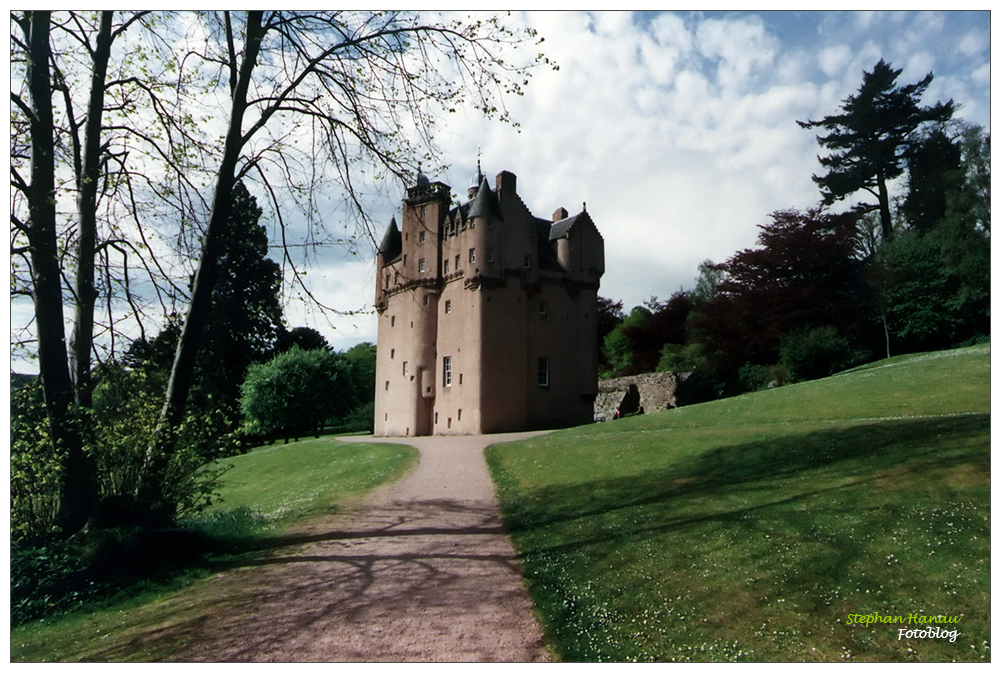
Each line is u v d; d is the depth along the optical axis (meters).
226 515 14.39
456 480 17.84
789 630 6.11
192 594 8.73
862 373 28.30
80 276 10.79
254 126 12.77
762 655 5.63
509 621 7.08
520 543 10.55
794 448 14.40
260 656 6.27
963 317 39.16
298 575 9.34
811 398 24.09
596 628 6.64
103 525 10.62
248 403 43.09
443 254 39.66
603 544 9.65
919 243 41.78
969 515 8.19
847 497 9.95
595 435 23.30
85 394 10.73
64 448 10.34
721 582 7.46
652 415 28.19
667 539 9.39
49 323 10.11
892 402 21.39
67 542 9.76
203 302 12.43
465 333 36.56
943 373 24.17
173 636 7.04
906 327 40.59
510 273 37.09
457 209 39.53
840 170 51.22
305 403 45.12
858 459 12.27
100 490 11.28
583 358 40.47
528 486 15.80
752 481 12.27
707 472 13.90
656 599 7.24
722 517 10.05
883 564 7.27
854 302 41.62
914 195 47.88
